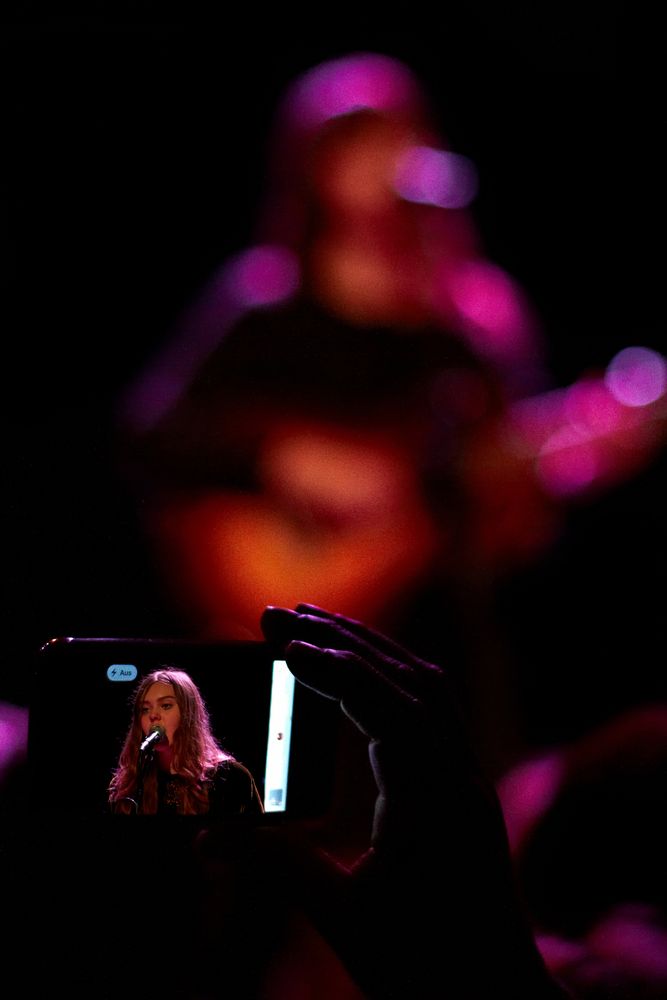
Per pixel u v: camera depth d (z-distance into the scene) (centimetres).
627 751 107
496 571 162
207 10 178
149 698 75
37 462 166
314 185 150
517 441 153
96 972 112
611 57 191
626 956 88
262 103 185
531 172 199
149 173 185
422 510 150
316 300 148
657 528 185
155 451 149
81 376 184
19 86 176
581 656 189
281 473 148
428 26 188
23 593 162
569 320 205
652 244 202
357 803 115
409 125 158
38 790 73
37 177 181
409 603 152
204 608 155
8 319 182
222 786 75
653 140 197
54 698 74
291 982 114
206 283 188
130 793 74
